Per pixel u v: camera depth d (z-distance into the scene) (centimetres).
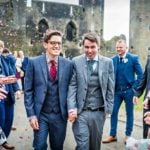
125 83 374
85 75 268
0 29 2206
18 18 2755
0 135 246
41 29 2866
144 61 2741
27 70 268
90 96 271
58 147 273
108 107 273
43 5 2895
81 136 267
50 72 266
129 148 159
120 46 370
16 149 358
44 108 267
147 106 235
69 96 267
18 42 2328
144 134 318
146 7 2723
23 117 522
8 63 348
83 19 3116
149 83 320
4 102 334
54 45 264
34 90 268
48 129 271
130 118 379
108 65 273
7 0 2277
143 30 2733
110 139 383
